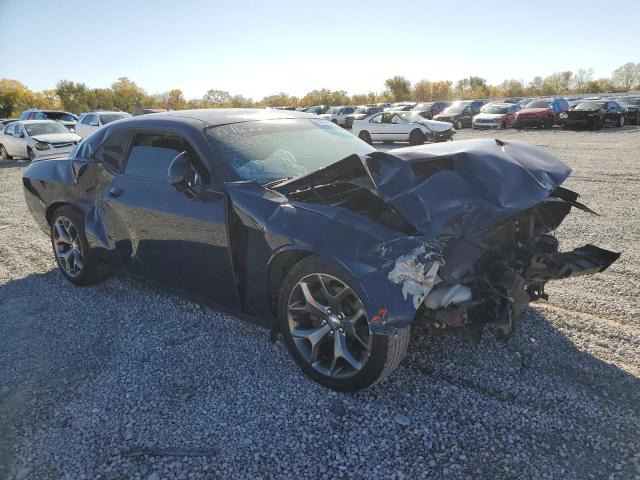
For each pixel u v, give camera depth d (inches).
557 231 231.9
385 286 94.7
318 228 108.0
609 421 99.7
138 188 148.8
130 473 92.7
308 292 111.6
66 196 174.9
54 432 105.0
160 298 170.1
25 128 687.7
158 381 121.4
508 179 112.3
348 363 109.3
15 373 128.9
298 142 150.6
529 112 995.9
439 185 107.5
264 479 90.0
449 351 126.5
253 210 118.9
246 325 147.3
